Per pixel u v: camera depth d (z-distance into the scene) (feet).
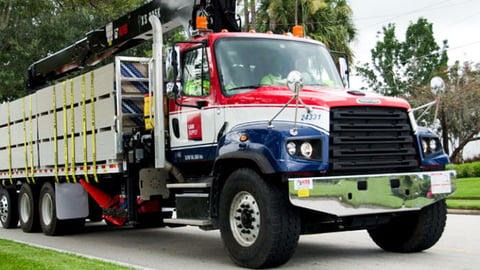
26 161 46.50
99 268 24.61
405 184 26.27
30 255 28.55
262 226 25.16
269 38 30.94
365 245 33.40
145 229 46.21
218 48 29.48
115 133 34.81
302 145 24.86
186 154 30.76
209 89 29.30
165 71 31.68
